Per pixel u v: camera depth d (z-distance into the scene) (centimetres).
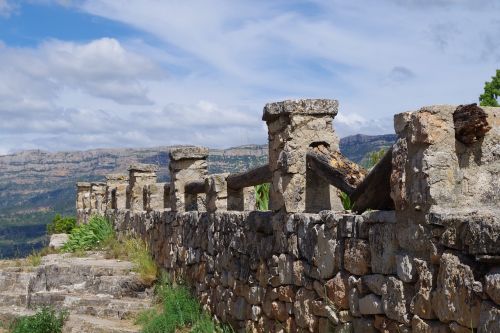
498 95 1571
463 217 387
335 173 596
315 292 598
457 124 426
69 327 1011
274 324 694
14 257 1755
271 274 694
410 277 440
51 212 11806
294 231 638
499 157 434
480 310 369
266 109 677
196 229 1004
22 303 1233
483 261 369
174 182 1127
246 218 777
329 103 656
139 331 937
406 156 445
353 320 525
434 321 417
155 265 1242
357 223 518
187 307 960
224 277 861
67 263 1314
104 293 1162
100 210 2130
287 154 651
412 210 439
